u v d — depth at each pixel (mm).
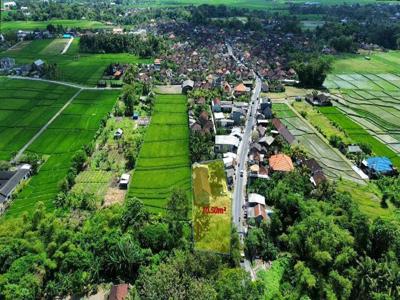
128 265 113000
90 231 125188
